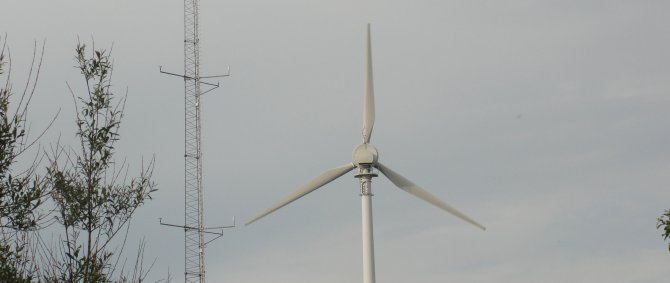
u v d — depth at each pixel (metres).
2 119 25.92
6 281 25.41
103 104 28.44
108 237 27.48
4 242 26.08
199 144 78.50
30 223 26.33
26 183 26.30
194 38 79.12
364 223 63.66
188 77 78.81
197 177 78.31
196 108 78.88
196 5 79.69
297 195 64.56
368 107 65.12
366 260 63.41
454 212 63.34
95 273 26.53
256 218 64.56
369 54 65.81
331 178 64.62
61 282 26.50
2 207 26.03
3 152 25.80
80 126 28.14
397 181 64.50
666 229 33.25
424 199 63.16
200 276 76.94
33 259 26.25
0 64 26.53
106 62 28.92
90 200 27.38
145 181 28.34
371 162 63.78
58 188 27.14
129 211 27.88
